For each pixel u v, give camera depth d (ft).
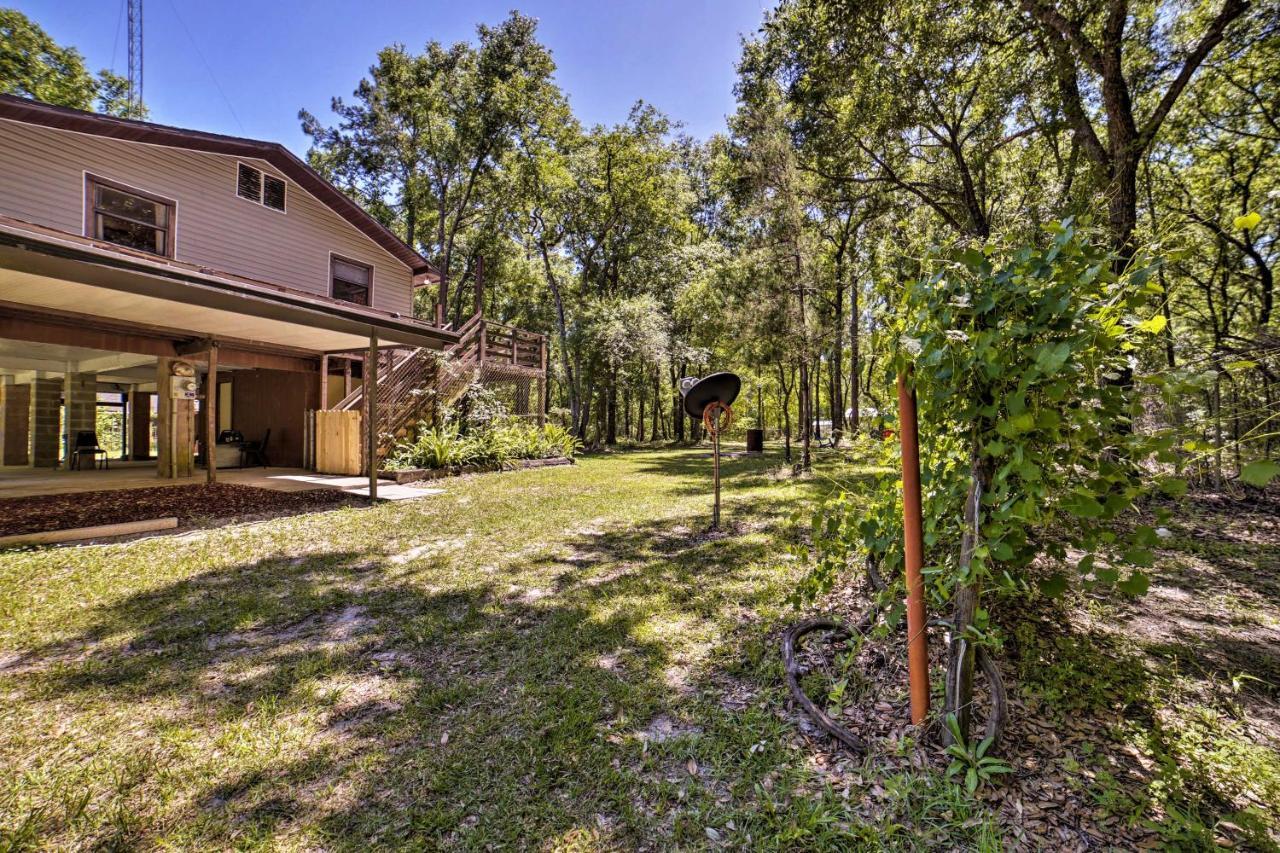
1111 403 5.09
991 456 5.70
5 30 47.83
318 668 8.67
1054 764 5.88
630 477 33.19
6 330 22.72
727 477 32.73
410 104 60.29
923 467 7.25
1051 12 21.24
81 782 5.97
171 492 24.98
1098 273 4.71
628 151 65.92
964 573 5.65
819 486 27.61
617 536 17.39
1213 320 27.09
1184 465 4.83
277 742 6.72
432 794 5.83
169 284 16.20
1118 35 20.92
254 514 20.92
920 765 5.91
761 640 9.30
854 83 28.73
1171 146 30.12
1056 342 4.91
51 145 24.57
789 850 4.95
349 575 13.35
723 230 68.95
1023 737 6.29
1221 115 27.78
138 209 27.48
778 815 5.40
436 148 61.72
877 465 8.45
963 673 6.02
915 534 6.28
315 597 11.79
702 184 80.07
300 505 22.84
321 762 6.36
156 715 7.32
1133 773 5.72
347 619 10.69
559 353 76.07
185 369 30.71
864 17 24.54
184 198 29.09
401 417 34.65
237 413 43.78
